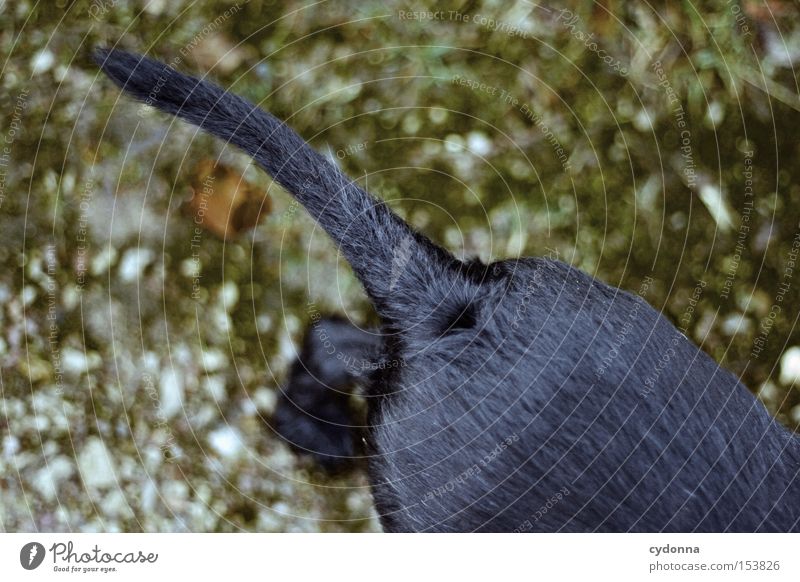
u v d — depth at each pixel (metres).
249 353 3.51
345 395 3.38
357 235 2.70
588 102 3.68
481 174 3.67
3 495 3.31
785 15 3.65
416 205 3.65
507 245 3.64
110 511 3.36
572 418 2.55
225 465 3.43
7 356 3.40
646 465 2.55
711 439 2.59
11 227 3.44
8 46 3.51
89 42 3.54
